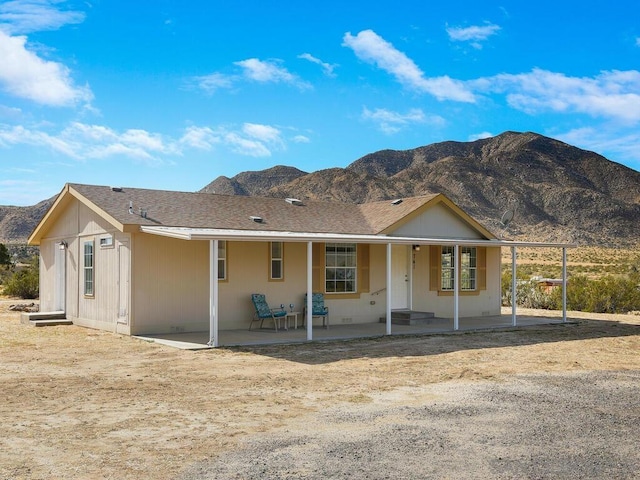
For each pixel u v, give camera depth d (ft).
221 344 47.73
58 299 67.56
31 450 21.97
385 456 21.54
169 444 22.77
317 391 31.94
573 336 56.54
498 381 34.96
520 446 22.81
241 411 27.68
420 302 69.87
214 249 46.83
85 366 38.83
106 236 56.90
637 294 88.02
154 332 53.42
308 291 50.98
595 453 22.09
